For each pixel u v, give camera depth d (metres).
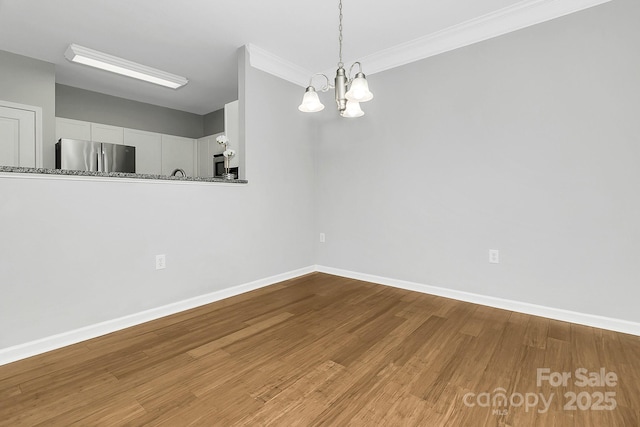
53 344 1.96
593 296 2.25
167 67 3.62
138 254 2.37
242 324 2.34
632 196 2.11
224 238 2.95
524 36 2.48
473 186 2.75
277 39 2.95
